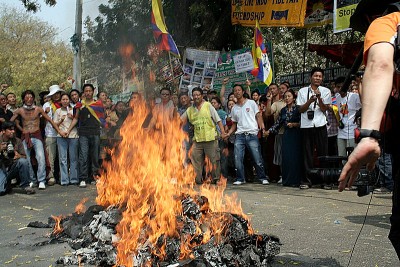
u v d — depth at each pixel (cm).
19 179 1020
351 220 596
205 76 1373
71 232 489
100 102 1074
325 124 916
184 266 369
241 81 1395
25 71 4778
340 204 721
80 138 1050
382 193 827
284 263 410
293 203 734
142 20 1938
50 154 1075
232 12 1356
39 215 676
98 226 453
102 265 407
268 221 593
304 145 933
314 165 947
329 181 893
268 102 1083
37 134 1015
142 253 396
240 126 1033
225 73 1413
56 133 1070
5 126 929
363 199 767
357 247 461
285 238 502
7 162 923
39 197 872
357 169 206
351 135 948
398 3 236
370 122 203
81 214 533
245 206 694
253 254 397
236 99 1047
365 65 218
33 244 488
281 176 1027
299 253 443
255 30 1249
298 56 3019
